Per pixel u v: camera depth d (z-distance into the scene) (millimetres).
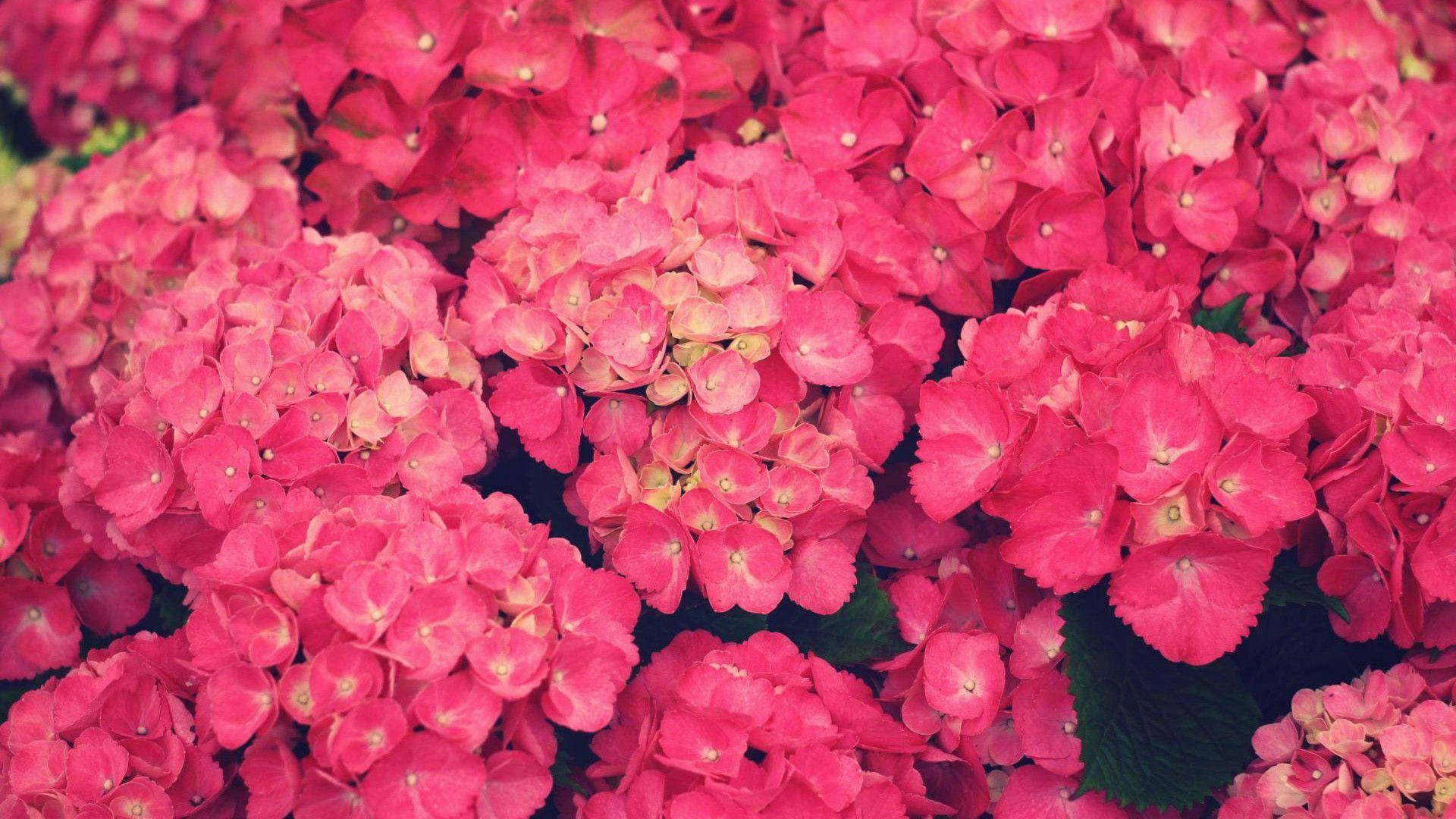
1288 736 1012
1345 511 1004
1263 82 1126
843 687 1016
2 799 1000
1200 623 990
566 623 990
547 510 1068
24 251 1228
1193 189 1094
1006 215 1100
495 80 1094
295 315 1049
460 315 1086
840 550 1041
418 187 1114
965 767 1037
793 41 1193
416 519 990
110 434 1027
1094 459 989
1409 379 1008
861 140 1112
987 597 1054
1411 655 1027
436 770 946
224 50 1210
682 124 1144
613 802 988
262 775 962
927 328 1078
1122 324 1046
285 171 1161
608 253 1036
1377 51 1165
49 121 1331
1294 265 1104
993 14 1110
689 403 1016
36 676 1072
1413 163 1109
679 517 1011
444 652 954
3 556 1058
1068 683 1024
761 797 966
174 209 1140
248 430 1007
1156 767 1003
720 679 1003
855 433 1061
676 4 1152
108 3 1281
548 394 1034
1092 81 1095
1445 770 975
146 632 1022
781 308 1022
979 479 1019
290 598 964
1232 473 987
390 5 1100
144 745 984
